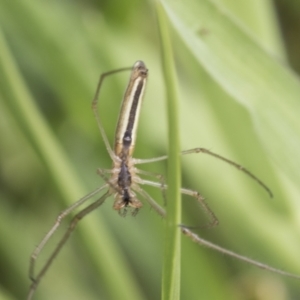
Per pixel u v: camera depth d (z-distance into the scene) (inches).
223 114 5.5
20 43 5.5
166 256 4.4
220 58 5.0
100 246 5.3
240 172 5.6
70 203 5.3
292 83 5.0
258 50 5.0
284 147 5.0
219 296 5.5
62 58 5.5
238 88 5.0
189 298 5.4
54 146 5.2
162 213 4.9
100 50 5.6
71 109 5.6
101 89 5.5
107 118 5.5
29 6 5.5
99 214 5.5
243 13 5.6
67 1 5.6
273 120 5.0
